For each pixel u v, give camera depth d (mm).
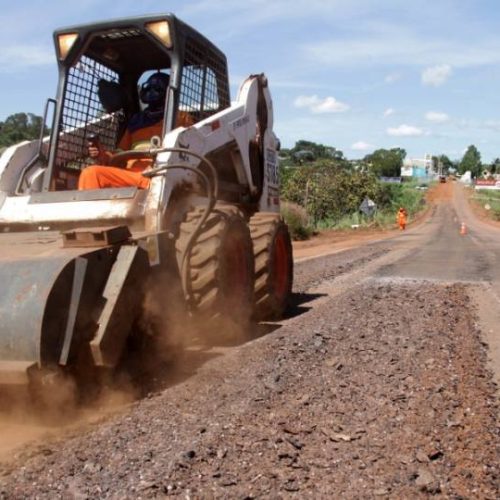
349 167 66812
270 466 3777
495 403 5008
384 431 4359
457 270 14734
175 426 4410
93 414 4742
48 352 4445
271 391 5180
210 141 7457
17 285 4574
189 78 7699
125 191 6551
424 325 7828
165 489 3475
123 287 4941
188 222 6613
